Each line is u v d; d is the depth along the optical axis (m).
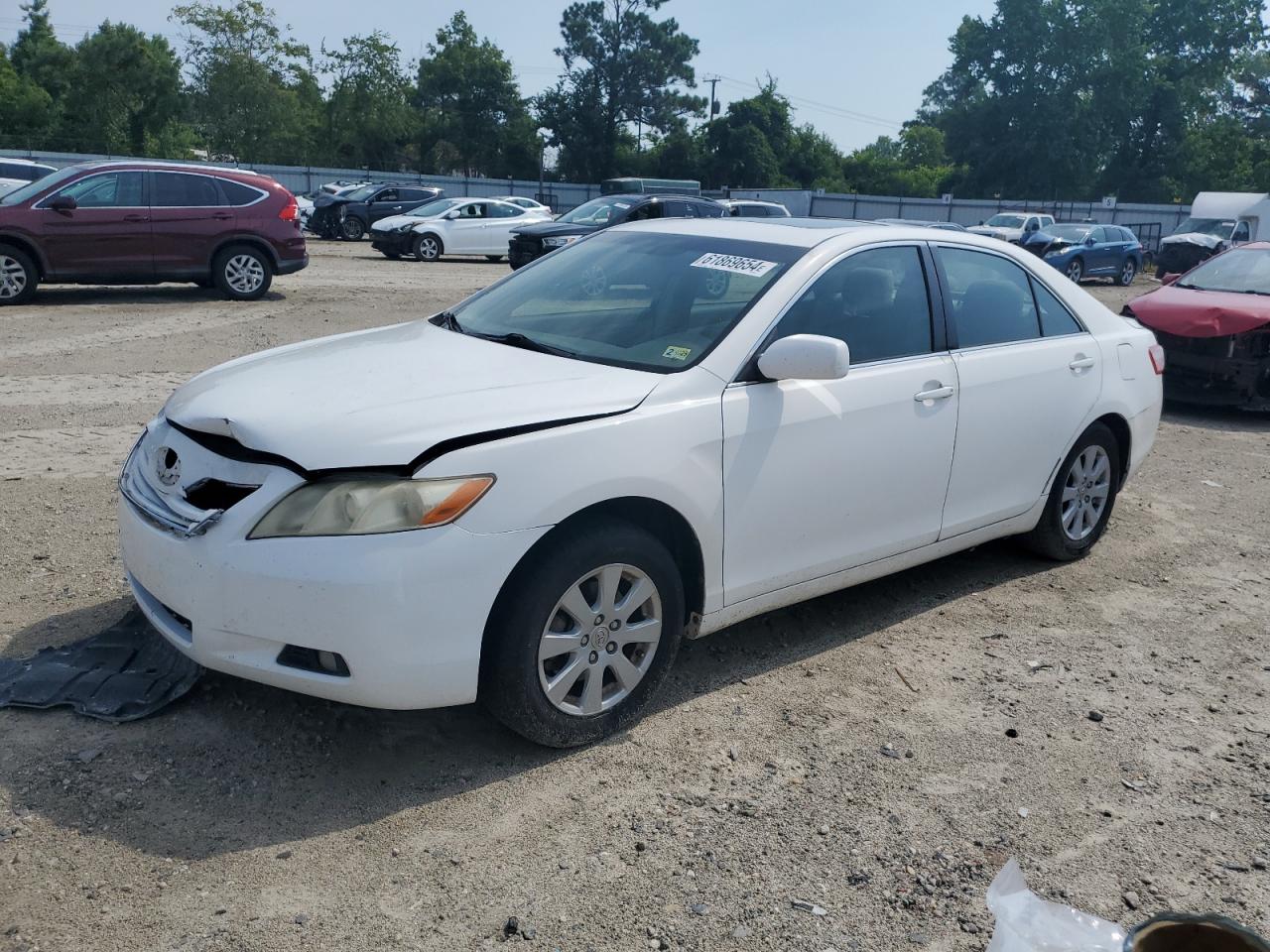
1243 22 67.44
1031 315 4.98
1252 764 3.59
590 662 3.34
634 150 83.50
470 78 79.69
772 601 3.91
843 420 3.94
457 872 2.80
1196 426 9.34
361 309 13.99
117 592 4.36
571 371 3.57
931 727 3.70
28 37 76.88
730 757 3.43
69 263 13.42
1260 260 10.21
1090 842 3.10
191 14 65.38
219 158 67.12
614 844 2.95
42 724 3.33
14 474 6.01
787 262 4.04
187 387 3.72
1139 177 67.81
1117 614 4.85
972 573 5.27
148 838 2.85
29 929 2.49
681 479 3.43
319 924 2.58
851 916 2.73
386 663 2.94
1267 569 5.57
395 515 2.94
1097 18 65.12
